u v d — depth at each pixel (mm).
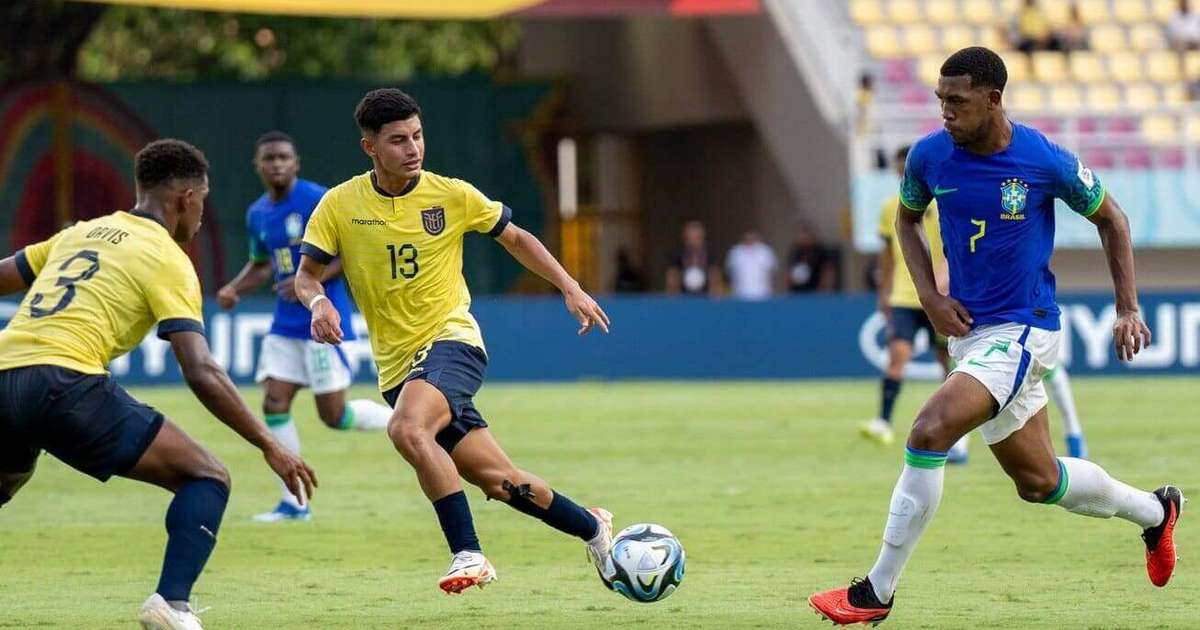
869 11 98125
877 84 95438
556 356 81125
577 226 116875
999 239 24203
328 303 25766
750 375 81875
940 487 23766
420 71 132375
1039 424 24828
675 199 115000
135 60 133000
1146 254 94062
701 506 38750
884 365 82188
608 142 117375
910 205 25250
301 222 38219
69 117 102688
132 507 39812
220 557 31844
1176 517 26156
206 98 105375
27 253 22844
